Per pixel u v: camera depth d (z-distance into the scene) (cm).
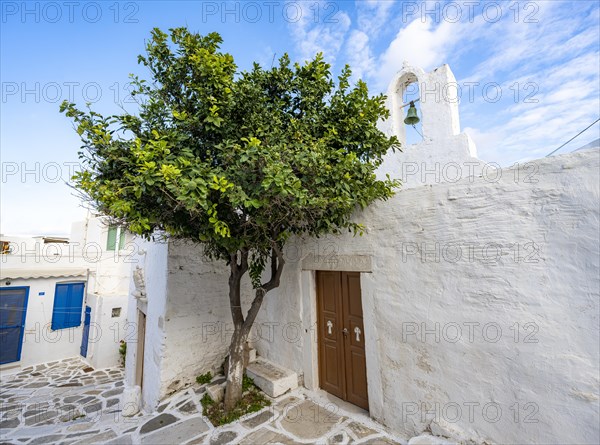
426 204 335
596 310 227
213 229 325
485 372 279
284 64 385
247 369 506
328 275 467
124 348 1018
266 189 260
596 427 221
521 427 256
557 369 241
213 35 345
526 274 262
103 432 422
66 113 304
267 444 338
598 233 230
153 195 286
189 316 529
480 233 291
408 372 339
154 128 334
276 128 334
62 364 1033
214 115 313
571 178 246
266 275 571
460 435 289
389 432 347
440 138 527
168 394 490
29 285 1045
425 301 328
